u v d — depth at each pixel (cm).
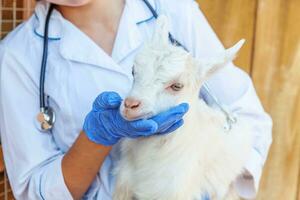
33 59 164
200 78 143
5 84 161
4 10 199
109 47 166
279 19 261
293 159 273
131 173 154
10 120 161
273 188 277
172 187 145
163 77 131
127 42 162
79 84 159
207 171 159
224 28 264
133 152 154
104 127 138
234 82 177
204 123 154
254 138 180
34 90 163
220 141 160
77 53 160
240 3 262
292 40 262
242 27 263
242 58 266
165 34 140
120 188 155
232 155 165
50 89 160
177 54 135
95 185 164
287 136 271
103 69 159
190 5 175
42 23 167
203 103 160
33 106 163
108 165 163
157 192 147
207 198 161
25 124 161
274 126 271
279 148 273
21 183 161
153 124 127
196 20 173
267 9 260
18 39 168
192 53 171
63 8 166
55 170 154
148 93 129
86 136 142
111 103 133
